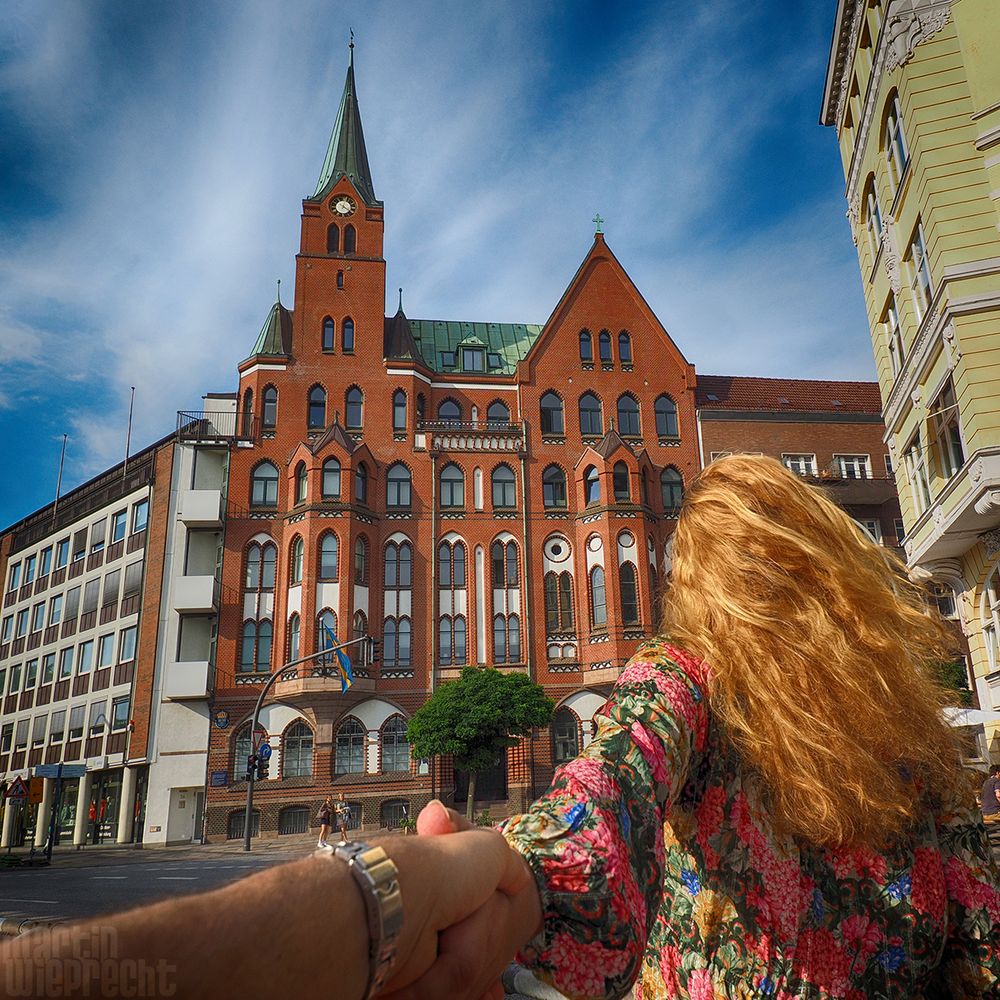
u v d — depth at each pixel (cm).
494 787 3609
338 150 4409
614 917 73
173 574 3741
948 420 1689
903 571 136
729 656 108
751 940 107
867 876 109
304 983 46
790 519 125
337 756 3522
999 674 1719
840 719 106
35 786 2759
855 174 2084
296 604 3600
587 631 3759
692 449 4094
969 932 117
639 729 94
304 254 4075
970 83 1577
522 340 4631
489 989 72
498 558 3862
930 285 1639
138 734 3588
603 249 4344
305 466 3747
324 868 54
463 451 3969
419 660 3669
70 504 4722
